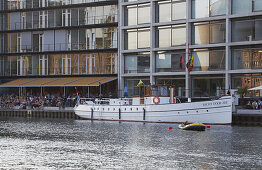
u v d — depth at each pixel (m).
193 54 55.22
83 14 66.00
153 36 58.09
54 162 23.48
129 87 61.16
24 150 27.42
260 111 42.66
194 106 41.25
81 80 61.34
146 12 59.25
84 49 65.44
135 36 60.31
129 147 28.50
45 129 39.91
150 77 58.06
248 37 51.47
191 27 55.53
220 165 22.62
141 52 59.78
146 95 44.81
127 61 61.28
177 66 56.84
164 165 22.62
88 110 49.66
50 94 64.88
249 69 50.84
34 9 69.12
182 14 56.22
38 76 68.50
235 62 52.50
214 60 53.88
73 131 37.97
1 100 63.94
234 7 52.22
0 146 29.14
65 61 67.00
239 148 27.84
